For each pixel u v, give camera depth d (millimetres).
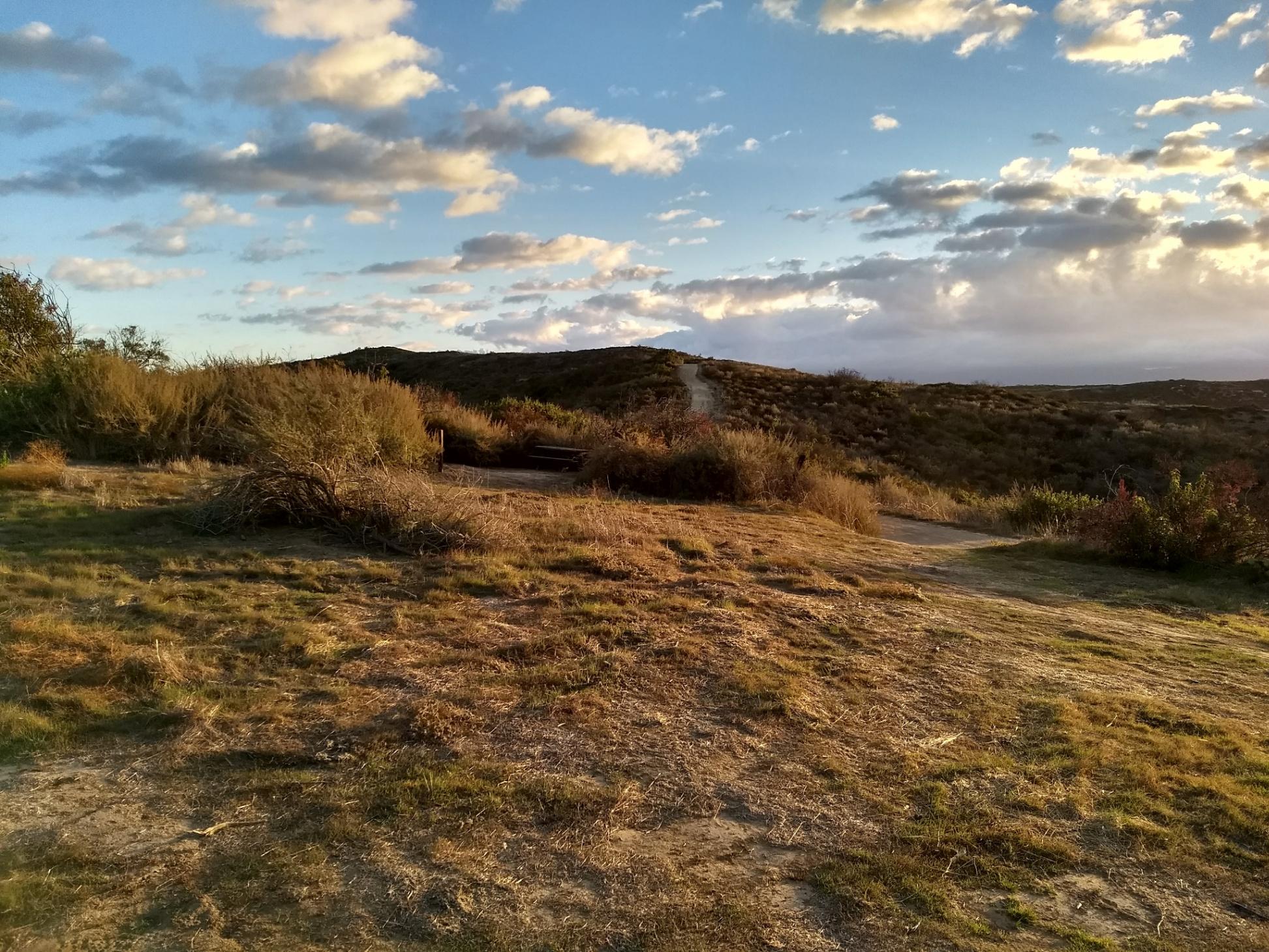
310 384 11211
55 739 3402
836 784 3459
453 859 2766
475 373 67000
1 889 2439
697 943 2412
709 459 12547
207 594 5344
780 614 5906
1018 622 6344
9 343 13000
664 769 3518
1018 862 2926
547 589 6066
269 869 2654
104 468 9375
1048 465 36062
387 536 7043
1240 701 4773
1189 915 2660
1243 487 10750
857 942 2455
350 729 3654
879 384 50125
